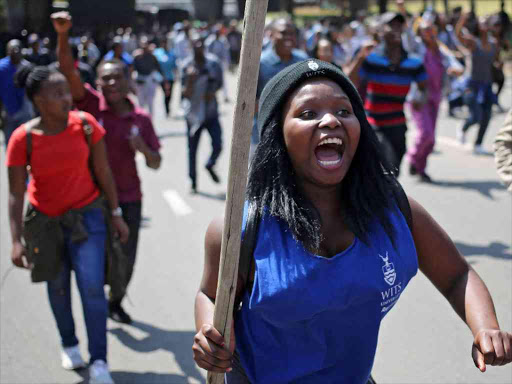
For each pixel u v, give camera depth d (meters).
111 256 3.95
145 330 4.73
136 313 5.01
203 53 8.42
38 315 5.08
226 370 1.87
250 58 1.69
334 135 1.88
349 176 1.98
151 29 36.00
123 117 4.66
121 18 30.98
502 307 4.67
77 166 3.70
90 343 3.79
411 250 1.96
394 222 1.95
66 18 4.27
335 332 1.94
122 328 4.76
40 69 3.62
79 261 3.75
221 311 1.84
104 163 3.83
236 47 29.34
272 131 1.94
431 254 2.07
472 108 10.21
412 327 4.53
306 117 1.90
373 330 1.98
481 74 9.97
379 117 6.41
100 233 3.82
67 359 4.18
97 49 18.62
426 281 5.26
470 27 17.38
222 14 44.66
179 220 7.43
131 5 31.55
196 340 1.87
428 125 8.34
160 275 5.75
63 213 3.74
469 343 4.30
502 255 5.72
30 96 3.61
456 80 13.16
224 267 1.81
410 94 8.34
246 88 1.70
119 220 3.93
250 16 1.67
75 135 3.68
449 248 2.07
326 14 44.66
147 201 8.32
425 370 4.00
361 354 2.00
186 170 10.08
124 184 4.70
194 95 8.39
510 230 6.44
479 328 1.91
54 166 3.65
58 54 4.41
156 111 16.97
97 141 3.78
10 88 8.43
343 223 1.96
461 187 8.16
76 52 12.54
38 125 3.68
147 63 13.75
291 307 1.85
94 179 3.88
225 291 1.83
